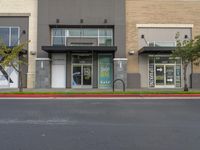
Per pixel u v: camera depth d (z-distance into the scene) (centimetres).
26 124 1056
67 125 1040
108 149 721
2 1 3039
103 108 1495
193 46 2427
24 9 3045
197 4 3073
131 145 762
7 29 3042
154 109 1462
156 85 3083
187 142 797
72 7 3033
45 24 3012
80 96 2156
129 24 3059
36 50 3017
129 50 3053
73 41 3064
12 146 748
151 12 3067
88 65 3083
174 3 3072
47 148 730
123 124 1063
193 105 1630
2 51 2416
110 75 3077
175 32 3069
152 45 3059
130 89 2802
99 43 3072
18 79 3034
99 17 3039
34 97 2141
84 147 739
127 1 3067
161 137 857
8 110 1414
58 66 3067
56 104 1669
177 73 3098
